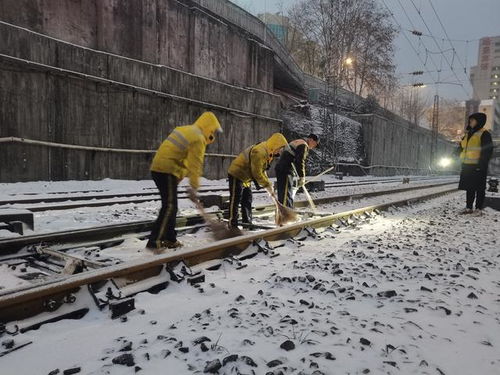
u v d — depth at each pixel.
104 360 2.22
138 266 3.39
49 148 13.06
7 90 11.91
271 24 49.78
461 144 9.86
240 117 21.44
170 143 4.78
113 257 4.55
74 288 2.97
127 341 2.43
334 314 2.95
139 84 15.70
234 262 4.30
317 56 50.75
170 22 17.41
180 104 17.64
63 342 2.46
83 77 13.64
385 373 2.15
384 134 41.44
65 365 2.19
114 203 9.47
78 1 14.05
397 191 17.59
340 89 40.44
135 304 3.09
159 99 16.61
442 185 26.52
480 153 9.46
